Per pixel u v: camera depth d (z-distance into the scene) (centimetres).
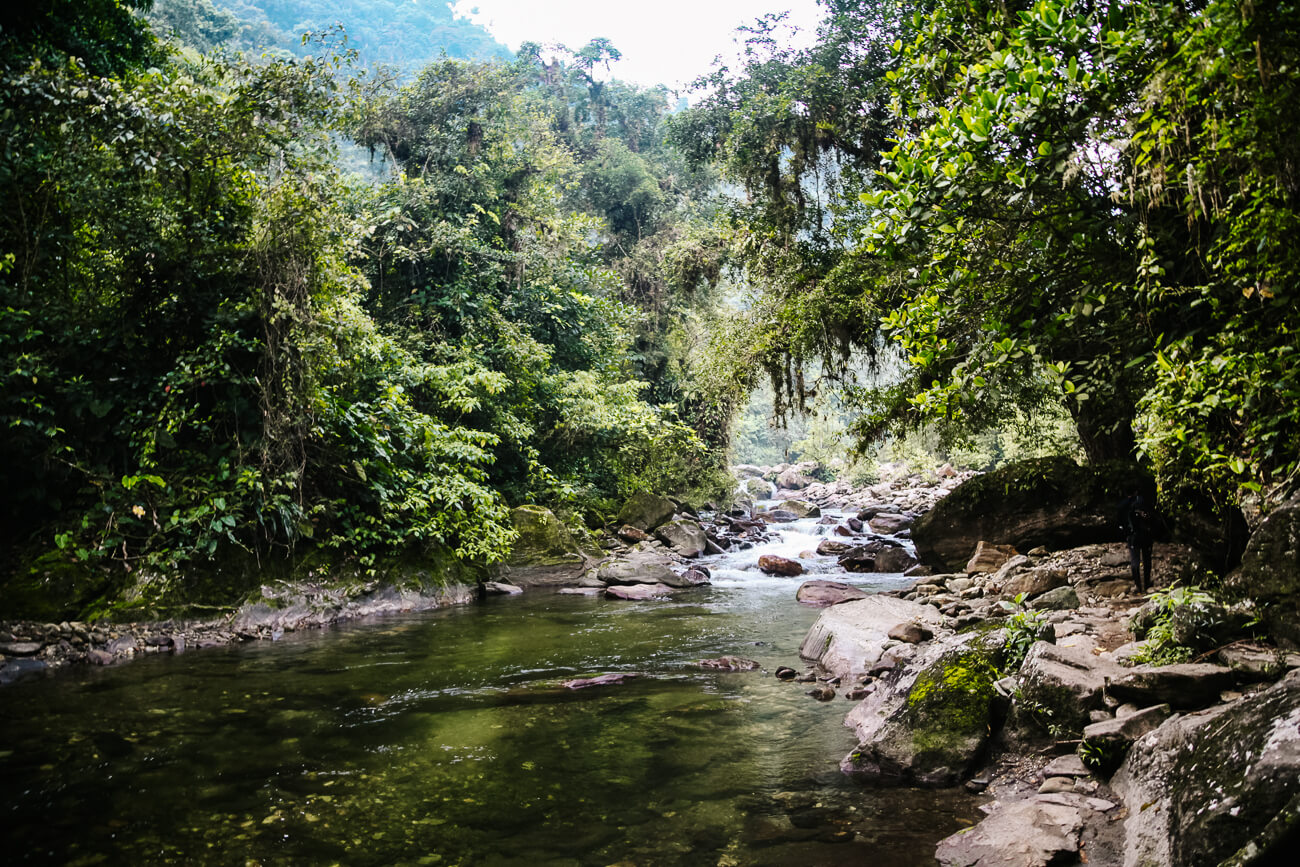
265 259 995
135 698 679
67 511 939
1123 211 588
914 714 512
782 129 1485
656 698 671
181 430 1019
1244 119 416
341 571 1129
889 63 1375
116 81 934
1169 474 748
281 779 491
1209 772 320
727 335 1563
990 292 620
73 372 953
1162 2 487
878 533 2248
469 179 1908
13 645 804
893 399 1352
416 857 385
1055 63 500
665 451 2128
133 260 967
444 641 937
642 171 2888
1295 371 456
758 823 419
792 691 690
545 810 439
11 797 461
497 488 1739
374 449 1162
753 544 2095
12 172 893
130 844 401
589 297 2075
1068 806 399
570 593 1380
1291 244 425
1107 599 873
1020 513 1241
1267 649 486
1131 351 640
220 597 973
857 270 1337
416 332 1694
